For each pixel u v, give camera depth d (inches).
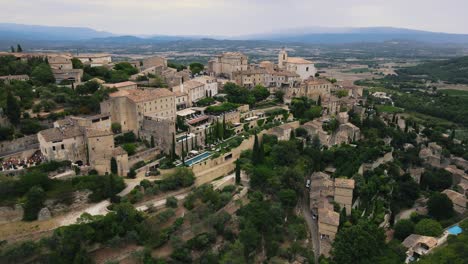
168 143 5374.0
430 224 4552.2
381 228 4419.3
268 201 4842.5
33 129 4945.9
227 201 4554.6
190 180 4709.6
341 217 4537.4
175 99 6309.1
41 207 3838.6
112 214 3782.0
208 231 4089.6
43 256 3390.7
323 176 5324.8
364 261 3868.1
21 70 6520.7
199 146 5777.6
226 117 6530.5
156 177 4776.1
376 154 6097.4
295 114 7327.8
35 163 4426.7
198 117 6520.7
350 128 6628.9
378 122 7219.5
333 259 4035.4
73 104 5689.0
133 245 3742.6
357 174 5408.5
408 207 5536.4
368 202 5162.4
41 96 5615.2
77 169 4409.5
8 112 4822.8
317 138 6279.5
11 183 3863.2
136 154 5083.7
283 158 5644.7
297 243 4303.6
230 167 5531.5
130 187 4429.1
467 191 5713.6
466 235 4180.6
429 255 3929.6
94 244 3639.3
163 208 4234.7
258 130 6373.0
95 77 7126.0
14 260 3297.2
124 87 6515.8
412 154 6717.5
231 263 3713.1
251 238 4052.7
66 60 7263.8
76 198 4055.1
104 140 4707.2
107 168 4591.5
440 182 5935.0
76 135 4613.7
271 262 4060.0
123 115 5629.9
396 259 3959.2
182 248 3809.1
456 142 7849.4
